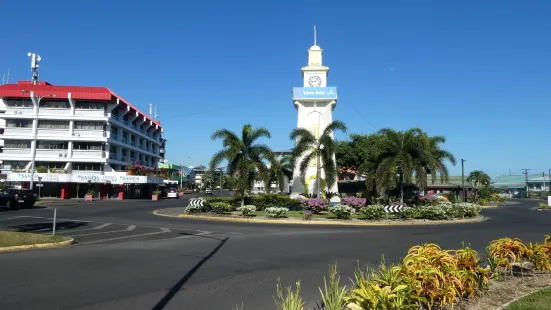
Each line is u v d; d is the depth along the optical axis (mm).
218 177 120562
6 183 48375
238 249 12258
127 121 62156
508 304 5711
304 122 42031
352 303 4844
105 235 15547
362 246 13195
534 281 7352
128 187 58656
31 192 32344
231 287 7445
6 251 11227
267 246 12992
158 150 80250
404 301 5168
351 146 58500
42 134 51344
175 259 10305
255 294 6977
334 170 31844
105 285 7395
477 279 6387
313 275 8586
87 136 52031
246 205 28594
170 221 22812
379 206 25484
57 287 7164
